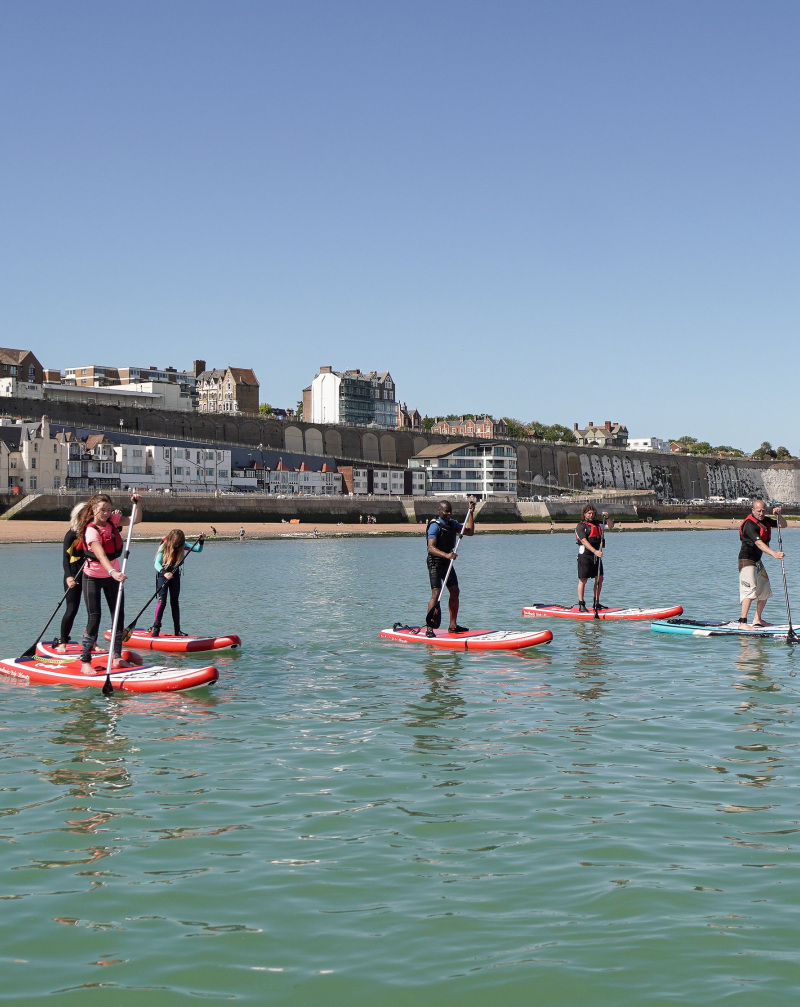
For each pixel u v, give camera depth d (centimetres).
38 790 905
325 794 884
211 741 1104
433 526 1919
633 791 882
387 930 595
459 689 1425
